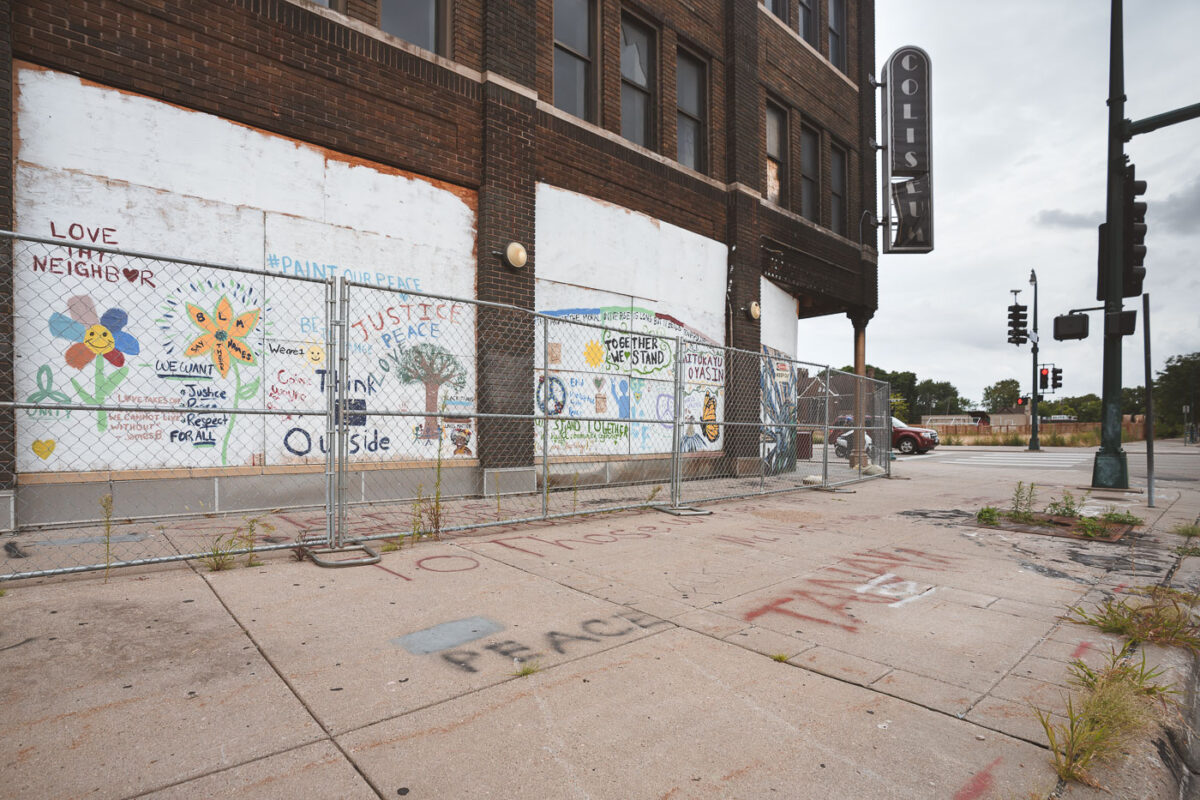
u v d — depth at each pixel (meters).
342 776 2.20
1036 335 29.47
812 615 4.07
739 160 12.48
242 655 3.16
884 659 3.38
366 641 3.40
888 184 15.52
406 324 7.85
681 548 5.85
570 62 10.16
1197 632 3.92
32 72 5.57
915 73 15.43
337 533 5.34
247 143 6.70
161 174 6.19
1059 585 4.91
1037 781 2.31
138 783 2.12
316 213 7.16
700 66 12.42
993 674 3.22
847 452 17.62
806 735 2.59
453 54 8.38
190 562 4.78
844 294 15.61
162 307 6.19
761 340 13.14
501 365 8.55
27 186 5.54
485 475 8.31
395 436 7.75
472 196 8.54
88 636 3.32
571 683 2.99
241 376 6.63
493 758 2.35
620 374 9.49
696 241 11.77
